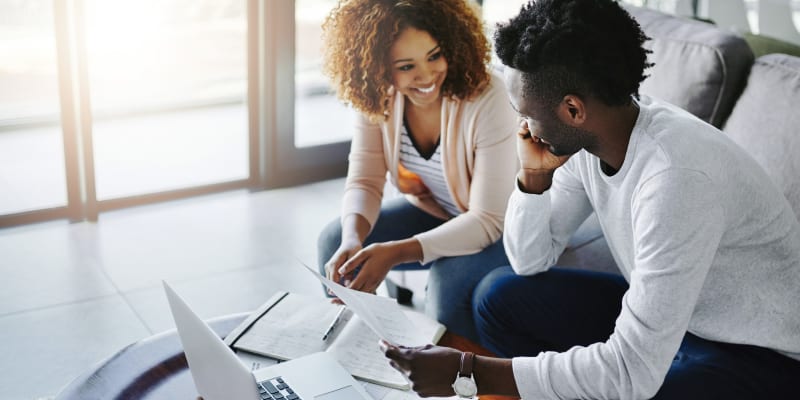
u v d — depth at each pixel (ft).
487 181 6.13
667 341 4.00
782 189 5.44
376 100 6.07
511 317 5.62
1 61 12.33
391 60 5.83
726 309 4.41
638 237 4.13
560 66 4.01
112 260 9.04
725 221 4.08
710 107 5.98
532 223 5.27
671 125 4.12
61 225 9.90
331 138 11.60
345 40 5.90
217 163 11.94
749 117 5.74
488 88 6.09
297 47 10.83
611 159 4.38
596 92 4.05
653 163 4.09
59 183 10.92
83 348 7.38
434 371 4.31
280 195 11.08
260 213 10.48
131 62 13.82
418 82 5.88
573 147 4.36
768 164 5.53
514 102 4.31
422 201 6.97
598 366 4.14
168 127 13.41
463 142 6.22
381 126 6.53
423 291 8.38
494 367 4.30
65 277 8.64
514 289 5.57
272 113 10.91
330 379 4.37
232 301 8.29
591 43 3.95
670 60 6.19
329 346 4.76
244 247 9.50
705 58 5.94
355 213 6.48
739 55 5.91
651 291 3.99
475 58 5.87
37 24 12.24
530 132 4.90
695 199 3.92
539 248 5.38
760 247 4.27
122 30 13.57
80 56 9.37
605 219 4.75
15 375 6.93
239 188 11.19
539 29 4.06
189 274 8.80
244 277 8.80
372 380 4.46
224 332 4.95
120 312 8.00
